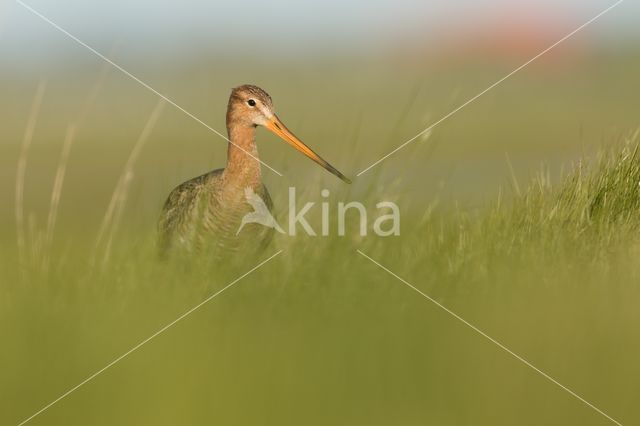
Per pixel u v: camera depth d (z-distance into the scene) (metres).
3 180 61.44
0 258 21.53
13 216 46.66
